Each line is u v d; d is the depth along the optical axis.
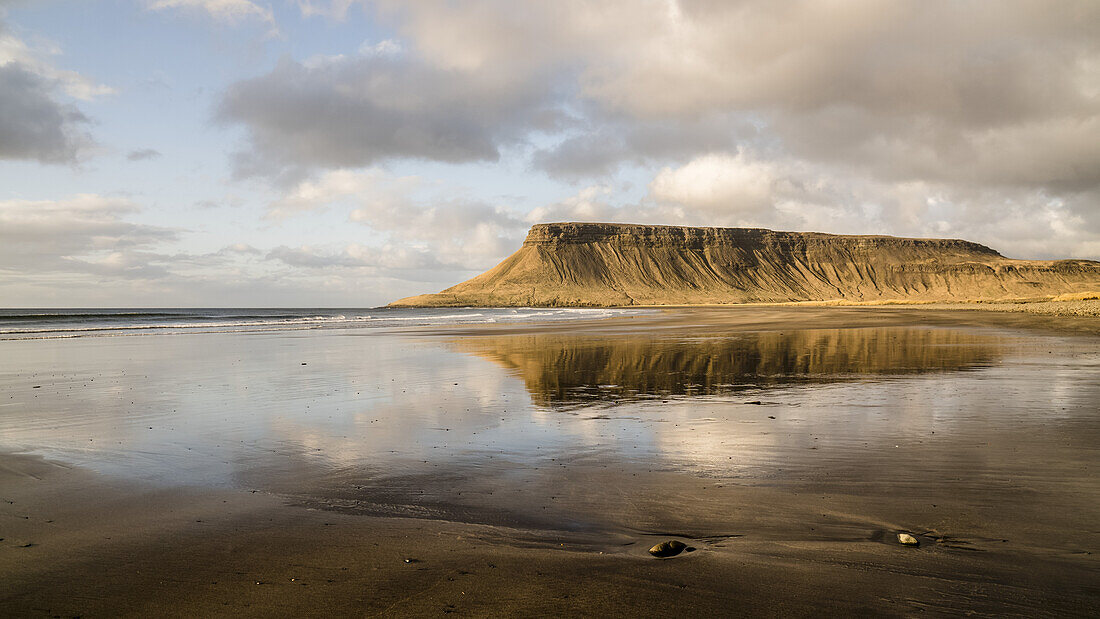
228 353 23.72
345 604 4.15
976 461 7.48
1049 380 14.47
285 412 11.27
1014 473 6.96
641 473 7.21
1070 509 5.80
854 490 6.46
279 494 6.57
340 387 14.46
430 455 8.15
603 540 5.26
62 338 33.28
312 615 4.01
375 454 8.22
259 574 4.63
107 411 11.42
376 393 13.52
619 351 23.77
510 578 4.51
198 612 4.07
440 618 3.94
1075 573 4.50
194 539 5.32
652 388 14.09
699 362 19.61
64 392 13.77
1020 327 37.41
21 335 36.16
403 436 9.28
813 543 5.11
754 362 19.47
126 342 30.16
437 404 12.08
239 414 11.09
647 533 5.40
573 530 5.49
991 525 5.44
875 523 5.53
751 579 4.45
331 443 8.85
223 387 14.48
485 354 22.83
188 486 6.86
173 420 10.55
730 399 12.43
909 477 6.87
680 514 5.84
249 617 4.00
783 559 4.79
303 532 5.48
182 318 70.94
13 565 4.80
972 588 4.29
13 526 5.62
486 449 8.45
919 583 4.36
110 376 16.62
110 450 8.48
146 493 6.61
